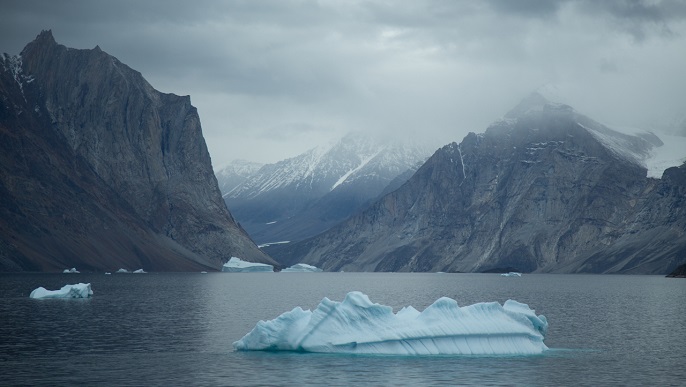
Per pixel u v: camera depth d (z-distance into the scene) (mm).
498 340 74000
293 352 73875
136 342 84312
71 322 105250
